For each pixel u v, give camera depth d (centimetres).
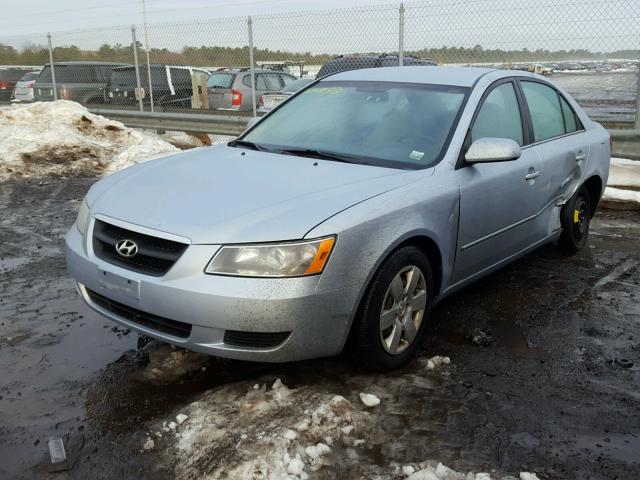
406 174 345
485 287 464
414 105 402
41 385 317
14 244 569
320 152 383
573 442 276
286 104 458
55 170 923
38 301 430
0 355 349
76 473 249
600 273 500
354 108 418
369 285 304
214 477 243
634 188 763
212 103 1440
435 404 301
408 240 327
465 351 360
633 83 792
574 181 495
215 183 330
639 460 264
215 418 279
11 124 1023
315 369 329
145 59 1326
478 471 253
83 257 315
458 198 355
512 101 439
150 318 297
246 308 272
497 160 355
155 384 317
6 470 251
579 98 820
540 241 471
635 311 423
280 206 297
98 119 1073
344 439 269
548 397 312
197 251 278
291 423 274
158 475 247
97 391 311
